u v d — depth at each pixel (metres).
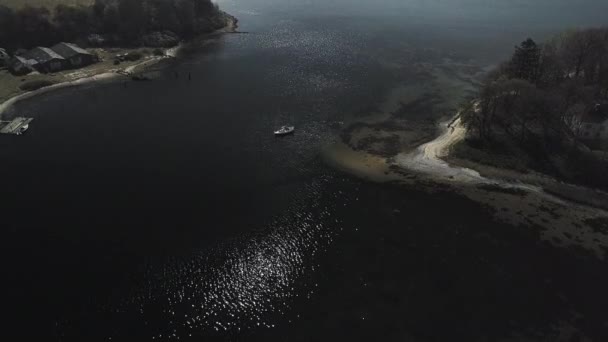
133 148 118.06
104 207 95.44
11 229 89.19
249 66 177.50
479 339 67.56
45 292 75.62
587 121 120.44
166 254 83.44
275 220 92.31
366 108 140.62
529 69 128.00
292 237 87.75
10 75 162.38
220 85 159.00
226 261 82.06
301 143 120.88
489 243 85.44
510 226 89.44
